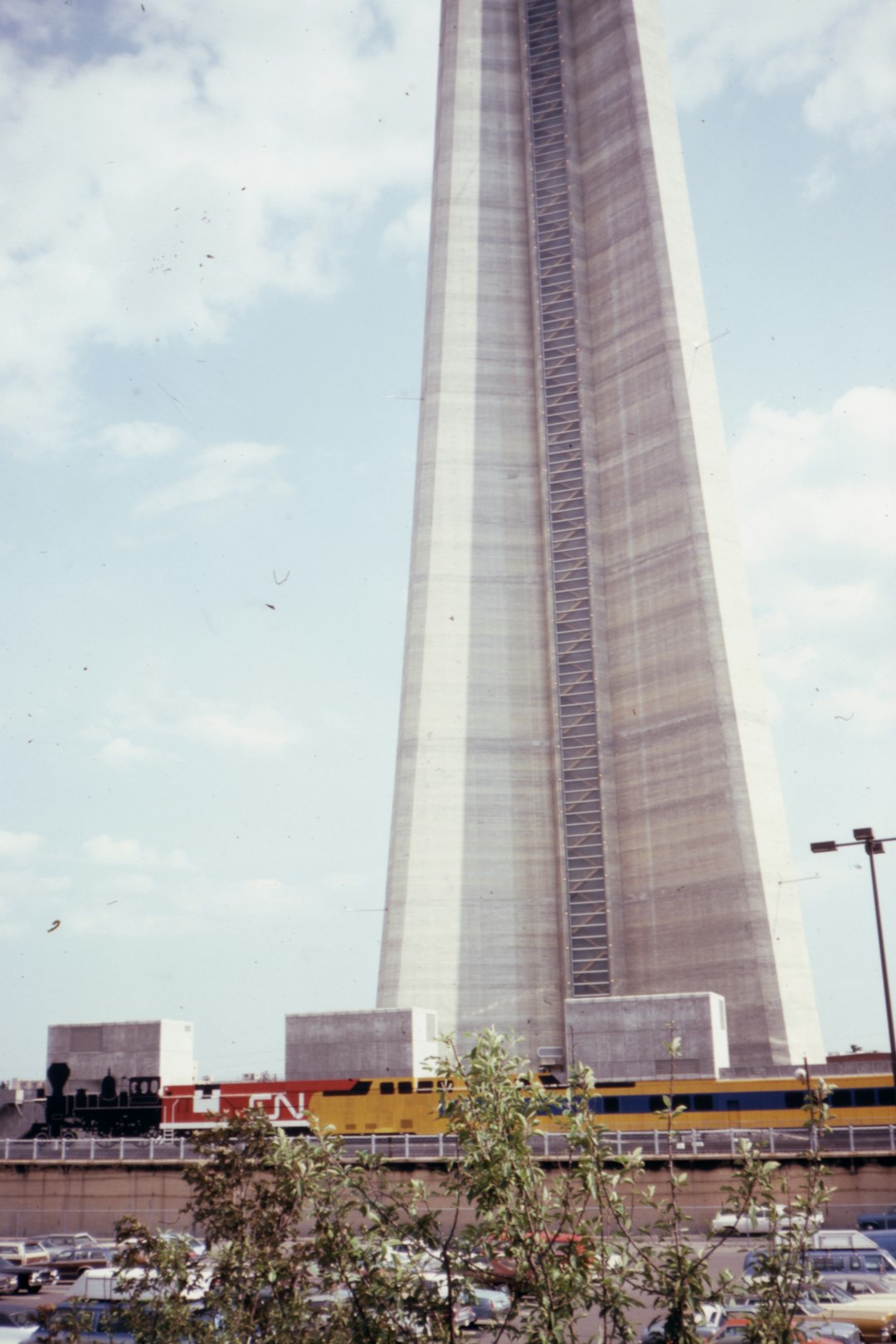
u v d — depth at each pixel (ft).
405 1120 223.30
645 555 346.33
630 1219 52.21
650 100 384.88
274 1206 68.08
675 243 368.48
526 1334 50.37
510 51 410.93
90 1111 240.32
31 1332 108.37
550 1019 321.93
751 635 335.88
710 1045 233.55
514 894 331.57
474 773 339.77
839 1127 176.76
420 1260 53.98
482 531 360.89
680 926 313.73
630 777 334.24
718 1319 87.40
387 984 322.55
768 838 312.29
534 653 353.10
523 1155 50.90
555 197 390.01
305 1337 61.62
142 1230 73.15
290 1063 246.68
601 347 372.79
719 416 358.64
